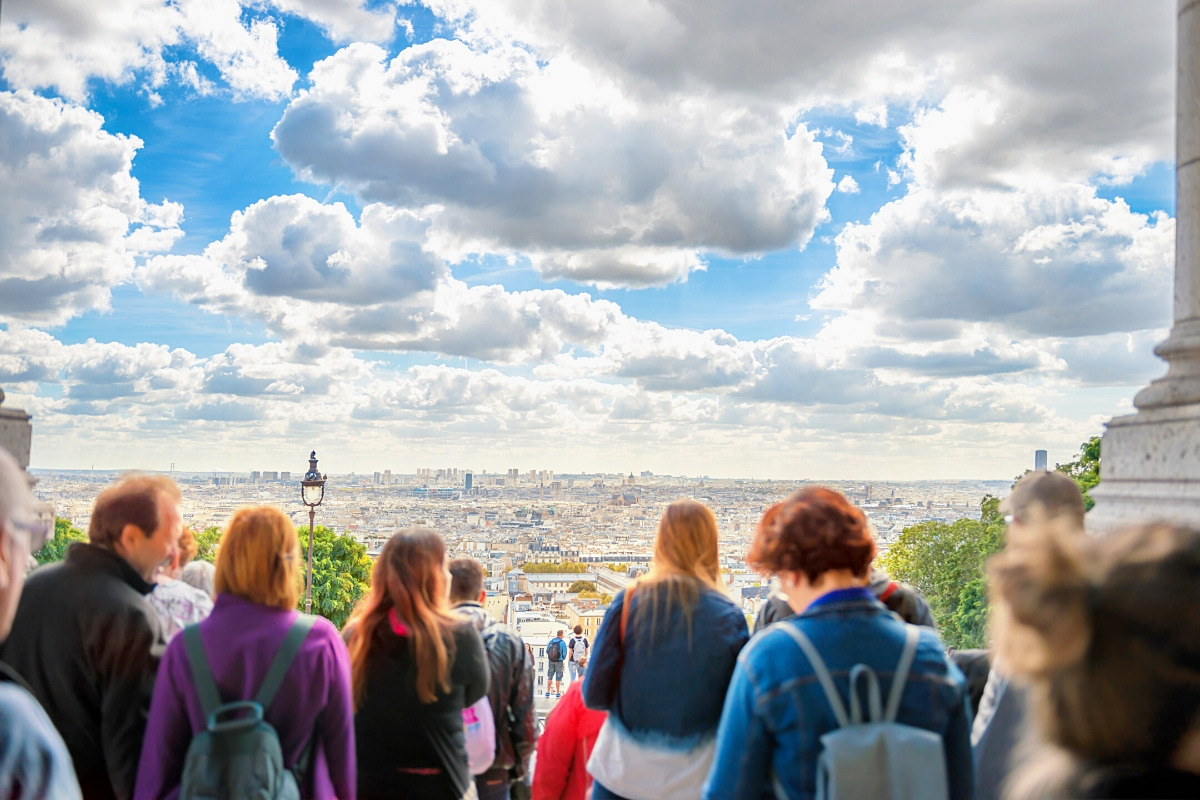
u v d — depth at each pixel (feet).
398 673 9.63
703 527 10.13
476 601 12.60
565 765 12.14
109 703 8.45
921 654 6.44
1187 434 10.93
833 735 5.94
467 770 10.00
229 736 7.64
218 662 8.20
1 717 4.25
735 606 9.81
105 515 9.04
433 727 9.64
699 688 9.38
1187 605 3.46
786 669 6.38
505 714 12.01
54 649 8.39
